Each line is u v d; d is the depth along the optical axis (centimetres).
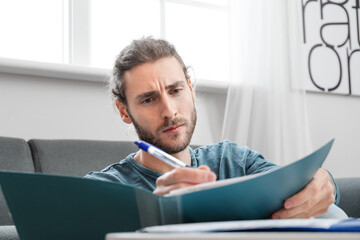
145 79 111
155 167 118
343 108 264
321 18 259
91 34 210
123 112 124
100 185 61
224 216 62
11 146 140
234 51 226
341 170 259
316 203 73
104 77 194
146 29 223
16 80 182
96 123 195
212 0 245
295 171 61
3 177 63
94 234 64
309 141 233
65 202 63
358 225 43
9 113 179
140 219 61
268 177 58
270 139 223
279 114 228
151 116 111
